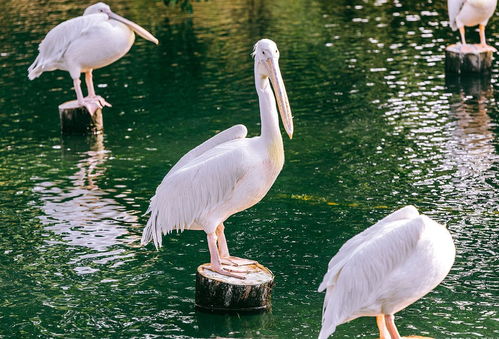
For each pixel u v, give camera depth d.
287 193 11.05
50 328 7.77
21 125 14.88
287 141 13.32
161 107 15.60
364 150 12.64
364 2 24.48
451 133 13.23
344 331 7.58
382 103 15.13
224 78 17.33
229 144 7.98
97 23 13.98
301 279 8.61
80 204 10.95
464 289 8.23
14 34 21.92
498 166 11.61
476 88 15.85
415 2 24.11
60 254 9.41
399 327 7.56
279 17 22.94
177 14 23.84
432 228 6.30
